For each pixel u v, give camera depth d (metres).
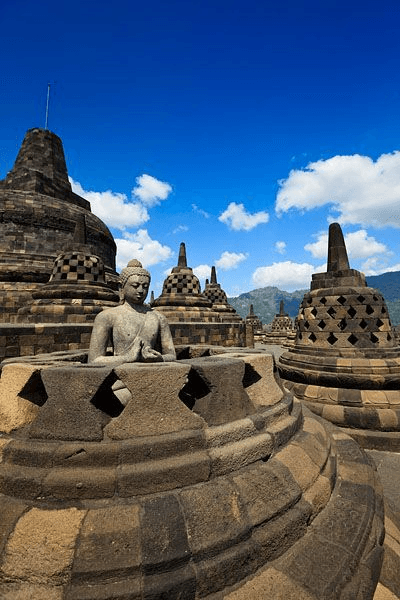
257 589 2.45
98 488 2.72
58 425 3.11
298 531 2.96
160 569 2.34
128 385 3.21
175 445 3.05
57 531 2.43
